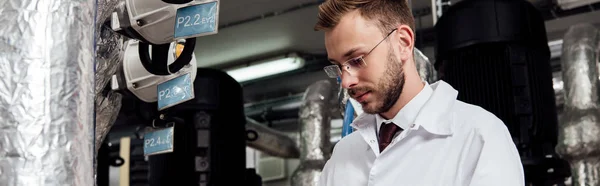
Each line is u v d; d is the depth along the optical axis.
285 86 5.77
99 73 1.97
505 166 1.28
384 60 1.34
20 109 1.15
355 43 1.32
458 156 1.36
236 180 3.77
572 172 3.58
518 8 2.94
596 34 3.86
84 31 1.23
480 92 2.91
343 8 1.34
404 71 1.39
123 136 6.51
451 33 2.98
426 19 4.56
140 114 4.04
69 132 1.17
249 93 5.98
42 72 1.17
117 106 2.23
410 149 1.39
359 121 1.47
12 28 1.18
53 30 1.19
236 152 3.78
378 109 1.38
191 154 3.58
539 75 2.97
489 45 2.91
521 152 2.87
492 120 1.36
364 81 1.34
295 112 6.15
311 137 4.82
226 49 5.12
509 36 2.89
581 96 3.72
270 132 6.25
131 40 2.02
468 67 2.95
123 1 1.78
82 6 1.23
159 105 1.91
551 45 4.75
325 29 1.37
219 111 3.66
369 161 1.47
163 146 2.19
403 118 1.42
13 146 1.14
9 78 1.16
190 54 1.87
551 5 4.30
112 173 7.20
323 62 5.24
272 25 4.72
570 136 3.60
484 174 1.27
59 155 1.16
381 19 1.35
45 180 1.14
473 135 1.35
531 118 2.88
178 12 1.69
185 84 1.87
